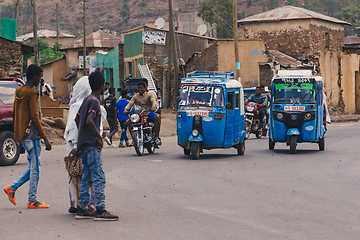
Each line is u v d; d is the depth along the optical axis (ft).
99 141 30.09
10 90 60.03
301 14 197.36
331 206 33.63
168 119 125.29
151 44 170.60
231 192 38.75
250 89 107.04
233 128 63.00
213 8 312.50
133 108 65.62
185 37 174.60
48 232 27.27
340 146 76.38
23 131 33.24
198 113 60.90
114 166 54.54
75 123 31.04
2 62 113.19
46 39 411.95
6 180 45.37
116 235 26.55
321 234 26.63
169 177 46.32
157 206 33.78
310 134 67.46
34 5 93.61
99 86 30.66
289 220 29.71
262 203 34.60
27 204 33.58
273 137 69.36
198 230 27.48
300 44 196.85
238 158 61.87
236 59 123.75
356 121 171.63
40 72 34.06
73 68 261.65
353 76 207.92
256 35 205.36
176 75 146.10
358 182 43.60
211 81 62.34
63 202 35.42
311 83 68.39
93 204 30.91
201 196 37.17
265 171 50.14
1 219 30.35
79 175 31.35
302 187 41.01
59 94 275.18
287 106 67.97
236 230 27.43
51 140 88.84
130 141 88.74
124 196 37.42
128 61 184.85
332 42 208.64
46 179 45.70
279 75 70.23
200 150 64.18
